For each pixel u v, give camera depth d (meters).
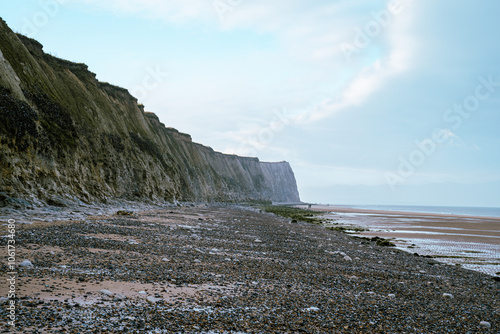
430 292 15.57
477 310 13.07
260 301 11.19
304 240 32.34
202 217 48.16
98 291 10.14
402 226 65.94
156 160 74.25
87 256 14.73
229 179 173.62
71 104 49.28
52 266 12.40
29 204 28.69
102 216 32.72
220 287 12.39
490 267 25.22
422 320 11.03
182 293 11.11
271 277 15.07
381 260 24.62
